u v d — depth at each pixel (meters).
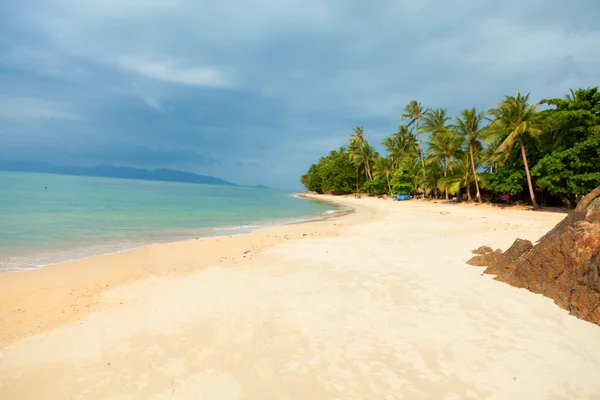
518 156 33.94
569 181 26.77
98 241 15.30
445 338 5.35
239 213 33.12
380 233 17.34
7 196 37.09
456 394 4.00
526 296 6.96
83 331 5.92
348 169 88.56
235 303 7.19
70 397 4.13
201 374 4.57
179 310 6.86
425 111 55.69
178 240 16.38
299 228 20.66
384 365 4.66
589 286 5.95
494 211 30.42
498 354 4.84
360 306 6.80
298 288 8.09
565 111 27.77
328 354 4.99
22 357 5.06
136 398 4.09
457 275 8.73
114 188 74.81
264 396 4.08
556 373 4.36
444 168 49.88
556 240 6.96
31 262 11.26
